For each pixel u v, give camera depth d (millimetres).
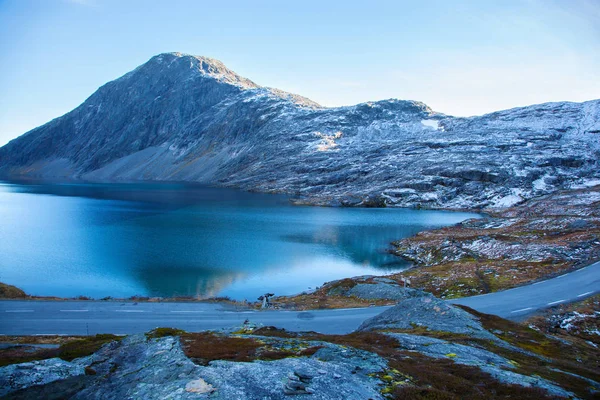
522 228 108812
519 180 199875
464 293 57094
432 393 19719
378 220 153000
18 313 46188
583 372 27562
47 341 36531
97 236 112562
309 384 20234
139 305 50594
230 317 46312
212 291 67000
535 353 31656
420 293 58062
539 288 55469
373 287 61094
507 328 38094
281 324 43562
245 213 168250
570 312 45469
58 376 22172
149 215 157000
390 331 36562
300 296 61562
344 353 25859
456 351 28922
